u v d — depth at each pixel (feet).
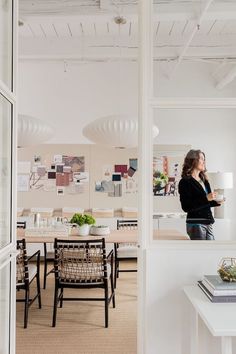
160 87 8.39
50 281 15.25
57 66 20.24
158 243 7.04
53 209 19.86
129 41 16.97
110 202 20.04
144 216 7.02
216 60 13.24
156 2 10.00
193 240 7.16
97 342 9.37
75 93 20.33
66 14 13.24
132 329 10.23
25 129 11.08
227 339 4.99
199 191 7.37
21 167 19.90
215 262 6.96
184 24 12.23
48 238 11.99
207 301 5.88
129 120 10.85
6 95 6.17
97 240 10.12
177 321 6.86
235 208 7.36
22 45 16.94
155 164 7.38
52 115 20.29
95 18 13.51
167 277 6.91
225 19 10.85
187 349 6.83
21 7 13.19
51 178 20.01
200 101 7.16
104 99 20.40
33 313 11.50
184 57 12.90
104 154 20.17
